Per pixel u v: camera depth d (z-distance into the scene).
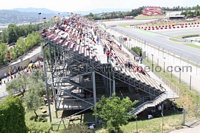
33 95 44.94
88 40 58.56
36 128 32.94
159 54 83.75
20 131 29.55
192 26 179.00
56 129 37.41
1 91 64.44
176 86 47.41
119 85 48.62
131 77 41.28
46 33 40.91
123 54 65.88
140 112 39.81
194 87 49.25
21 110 29.97
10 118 28.08
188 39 119.81
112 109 32.12
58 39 41.16
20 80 56.88
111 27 176.62
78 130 28.98
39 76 58.50
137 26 191.50
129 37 126.31
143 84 41.88
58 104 45.53
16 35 167.62
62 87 49.16
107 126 31.80
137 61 67.88
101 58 44.06
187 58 75.94
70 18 85.81
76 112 45.09
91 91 46.28
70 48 39.62
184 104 42.53
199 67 64.81
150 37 128.50
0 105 27.83
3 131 27.23
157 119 36.84
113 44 75.19
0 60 92.50
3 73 84.00
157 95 42.28
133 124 35.34
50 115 41.28
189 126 32.88
